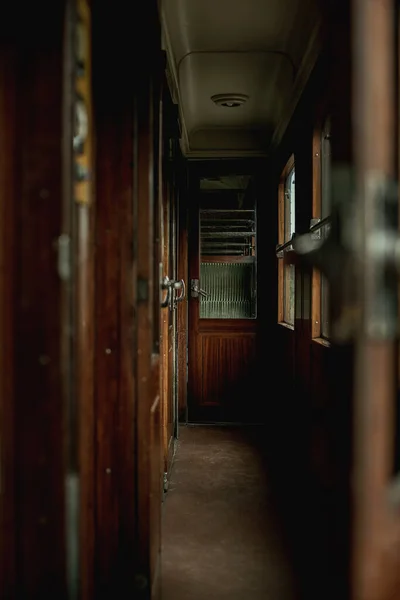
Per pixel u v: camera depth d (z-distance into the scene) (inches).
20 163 57.6
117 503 85.4
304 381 149.3
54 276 57.6
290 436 179.0
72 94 59.5
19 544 58.3
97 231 84.2
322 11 120.6
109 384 85.0
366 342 45.8
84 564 67.7
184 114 208.5
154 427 93.8
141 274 86.0
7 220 57.7
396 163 55.6
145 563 85.7
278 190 209.6
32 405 57.9
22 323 57.8
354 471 47.3
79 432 63.9
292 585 102.5
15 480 58.3
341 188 50.3
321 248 51.6
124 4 85.7
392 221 46.7
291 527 128.6
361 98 45.7
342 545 69.4
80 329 66.7
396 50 56.1
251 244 237.5
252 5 134.0
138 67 87.3
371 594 46.6
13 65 57.7
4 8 57.7
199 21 142.8
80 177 67.2
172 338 184.7
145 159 87.0
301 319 156.3
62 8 57.6
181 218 226.8
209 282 234.7
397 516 47.8
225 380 230.4
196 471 168.9
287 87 181.2
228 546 118.7
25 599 58.3
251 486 155.8
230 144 229.1
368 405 45.9
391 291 46.5
